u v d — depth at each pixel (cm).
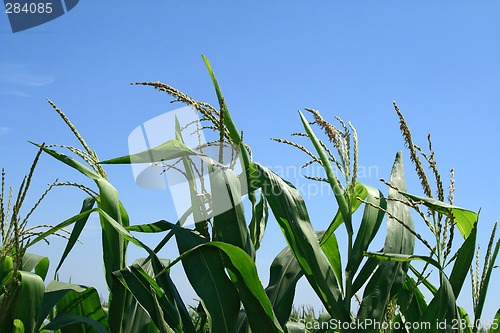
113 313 234
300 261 234
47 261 247
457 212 229
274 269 249
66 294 252
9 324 221
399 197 247
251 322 223
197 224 233
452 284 231
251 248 228
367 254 230
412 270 266
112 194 238
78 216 224
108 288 240
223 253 223
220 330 217
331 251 257
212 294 219
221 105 226
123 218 251
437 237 225
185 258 222
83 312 252
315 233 252
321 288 231
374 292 232
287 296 240
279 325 222
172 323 221
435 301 233
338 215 252
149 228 238
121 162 231
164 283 226
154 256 226
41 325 246
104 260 240
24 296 220
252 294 223
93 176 237
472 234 227
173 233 242
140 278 225
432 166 226
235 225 224
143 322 242
